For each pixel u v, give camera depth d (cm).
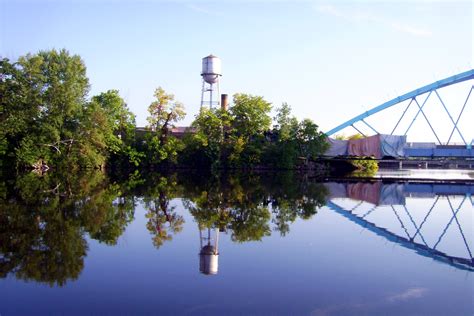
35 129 5978
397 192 4559
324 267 1518
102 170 7850
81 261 1573
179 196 3684
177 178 6172
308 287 1297
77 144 6397
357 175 8062
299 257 1658
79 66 6231
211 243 1895
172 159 8481
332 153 9906
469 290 1280
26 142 5853
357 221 2548
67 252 1697
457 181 6366
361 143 9712
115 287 1290
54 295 1220
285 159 8862
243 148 8712
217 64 10062
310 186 5106
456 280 1379
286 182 5712
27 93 5634
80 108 6247
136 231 2128
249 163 8875
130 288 1281
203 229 2216
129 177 6131
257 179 6238
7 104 5606
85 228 2156
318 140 9044
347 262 1592
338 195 4094
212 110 9081
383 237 2075
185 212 2783
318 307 1138
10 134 5794
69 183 4638
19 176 5388
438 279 1390
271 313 1095
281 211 2898
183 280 1359
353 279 1379
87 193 3684
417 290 1277
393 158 10012
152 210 2825
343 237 2058
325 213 2844
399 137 9394
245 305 1150
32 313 1092
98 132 6544
